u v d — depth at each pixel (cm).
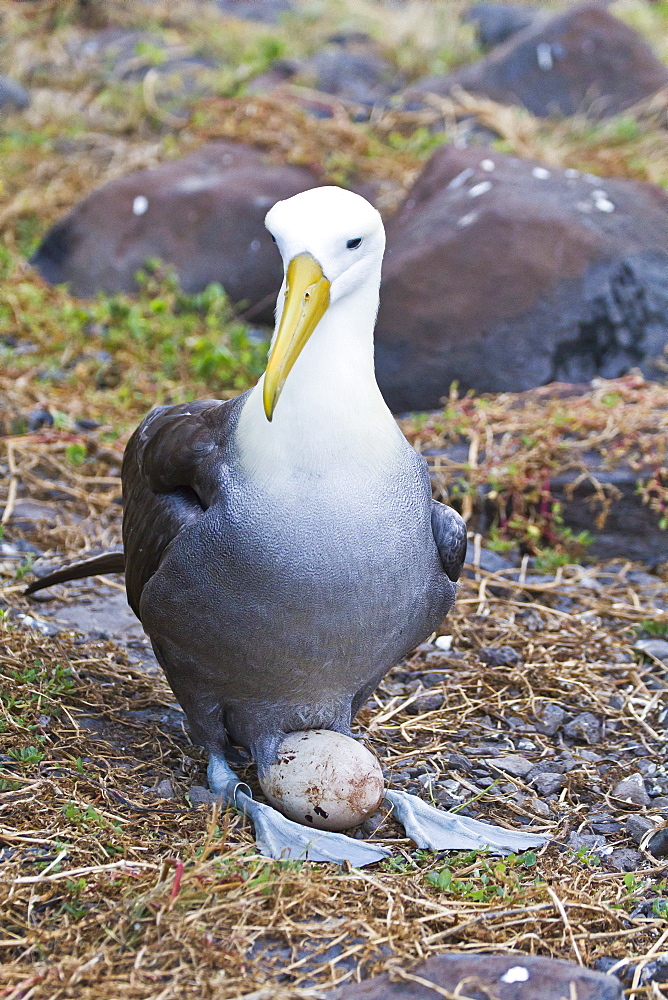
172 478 697
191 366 1366
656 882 668
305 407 632
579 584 1051
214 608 651
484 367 1309
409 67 2170
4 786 683
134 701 809
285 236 626
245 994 538
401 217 1486
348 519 636
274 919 586
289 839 665
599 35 2020
